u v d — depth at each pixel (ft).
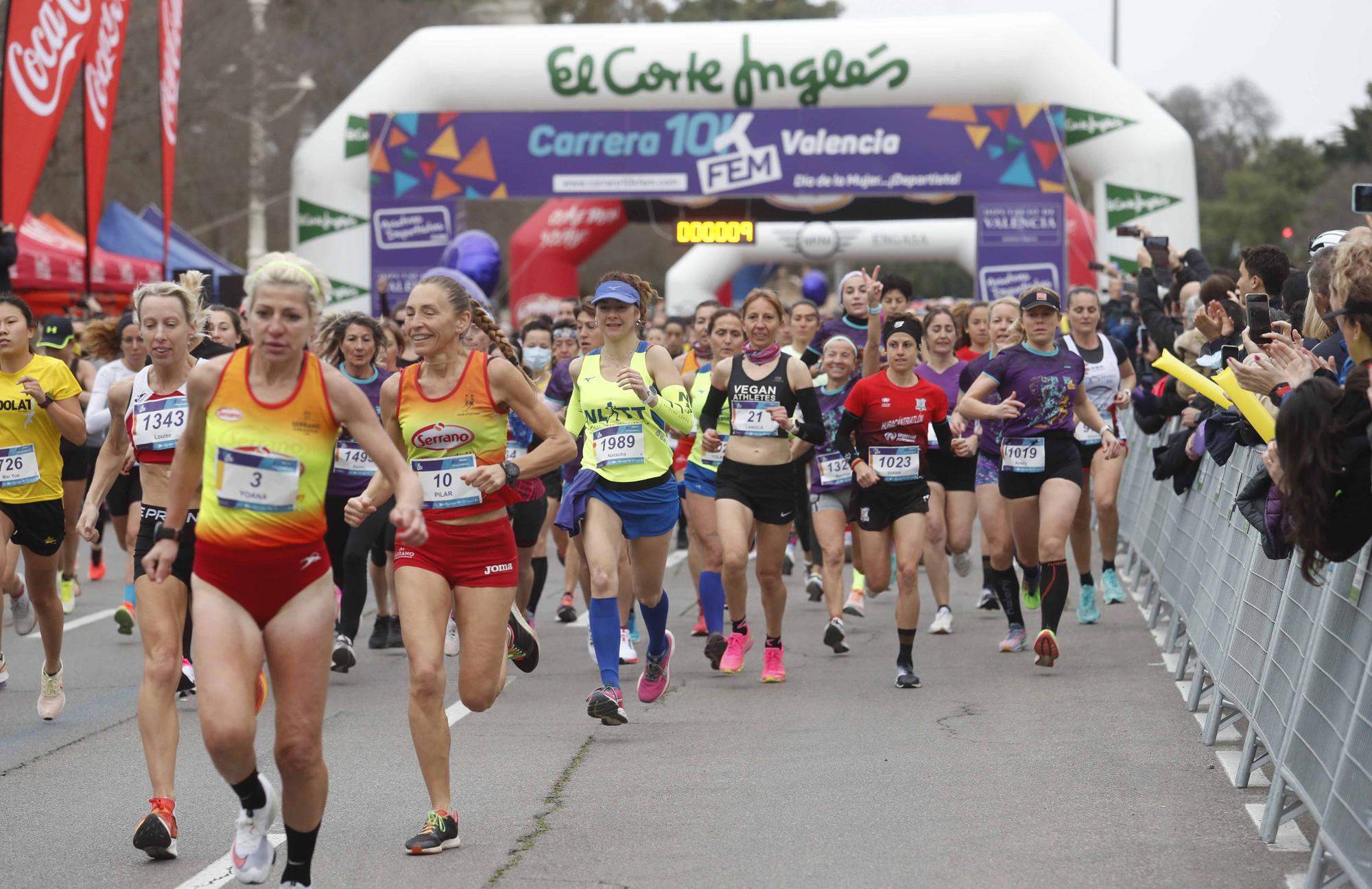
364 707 47.26
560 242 158.40
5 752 41.88
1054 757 38.83
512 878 29.37
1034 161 128.57
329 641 26.73
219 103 213.05
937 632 60.90
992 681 50.19
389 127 134.00
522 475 32.19
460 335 32.76
